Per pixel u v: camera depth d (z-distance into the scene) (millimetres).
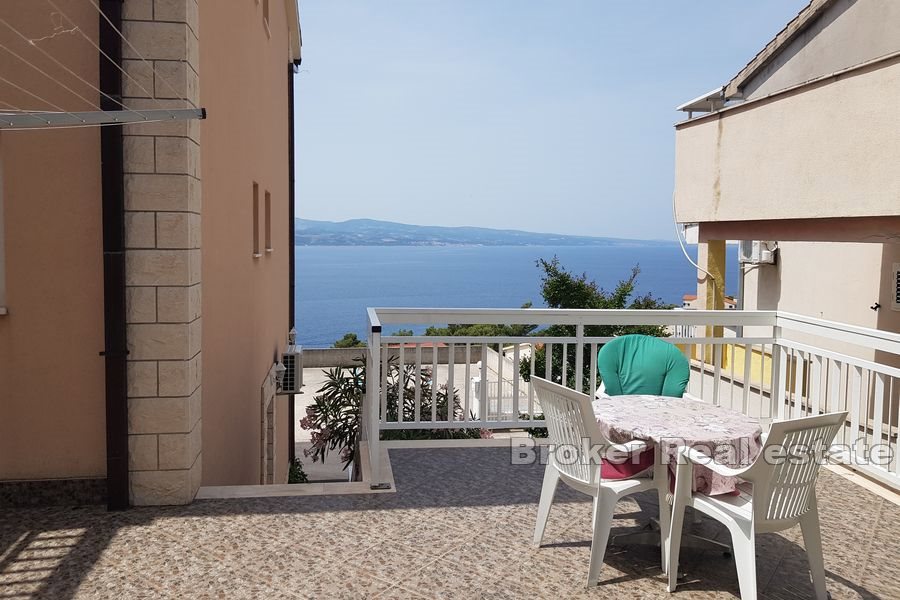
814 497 3062
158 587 3016
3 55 3762
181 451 3988
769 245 10453
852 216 6250
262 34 8648
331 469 13305
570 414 3285
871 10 7383
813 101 6727
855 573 3357
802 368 5613
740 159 7945
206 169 4797
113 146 3754
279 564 3275
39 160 3830
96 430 3994
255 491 4273
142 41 3771
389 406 7562
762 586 3227
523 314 5586
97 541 3500
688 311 5848
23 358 3906
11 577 3096
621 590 3143
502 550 3516
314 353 24547
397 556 3406
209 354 4934
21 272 3871
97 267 3920
